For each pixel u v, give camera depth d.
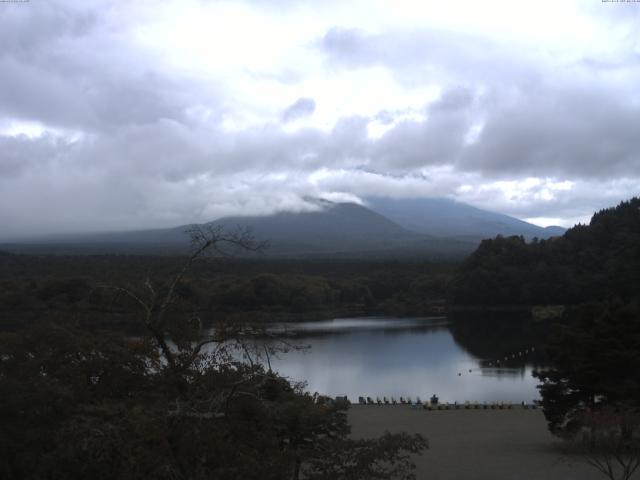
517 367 85.56
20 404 19.39
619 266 125.31
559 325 40.78
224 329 18.05
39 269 123.94
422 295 186.00
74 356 21.72
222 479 14.63
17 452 18.97
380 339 117.31
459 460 33.47
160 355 19.77
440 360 92.06
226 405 15.45
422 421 45.94
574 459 32.84
